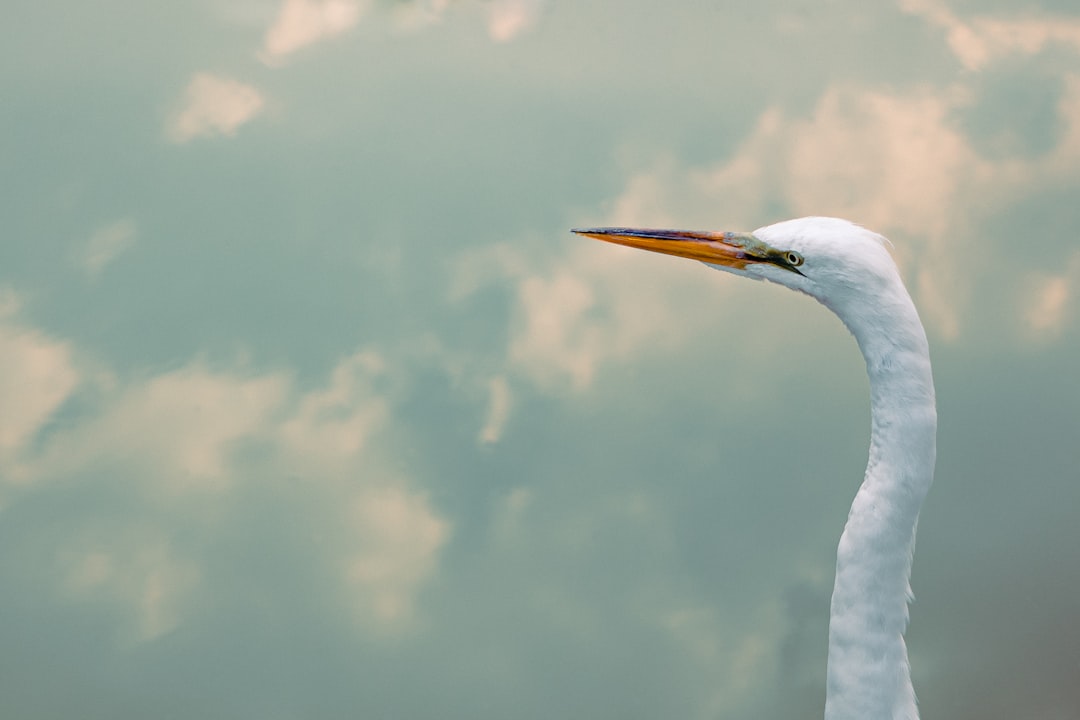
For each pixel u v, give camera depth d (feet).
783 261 10.18
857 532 9.92
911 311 9.47
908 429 9.58
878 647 10.07
